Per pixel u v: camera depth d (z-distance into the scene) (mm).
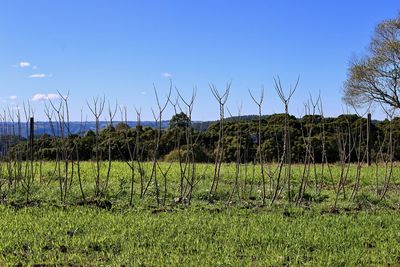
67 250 6746
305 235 7684
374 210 10367
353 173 16641
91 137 24672
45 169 16859
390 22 32844
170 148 24484
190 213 9305
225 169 17062
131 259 6395
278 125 25109
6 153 12594
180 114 12508
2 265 6109
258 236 7531
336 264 6391
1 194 11219
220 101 11492
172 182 14094
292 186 13203
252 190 12664
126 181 13875
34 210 9328
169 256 6551
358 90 34219
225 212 9547
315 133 26625
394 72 33125
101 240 7074
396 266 6469
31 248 6812
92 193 11516
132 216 8852
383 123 26344
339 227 8453
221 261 6297
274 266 6266
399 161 23797
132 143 22812
